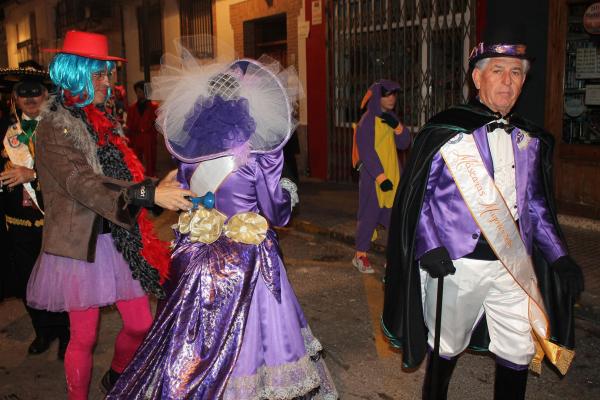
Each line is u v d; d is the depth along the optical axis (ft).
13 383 12.30
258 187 9.04
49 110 9.05
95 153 9.12
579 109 24.14
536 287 9.04
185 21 50.03
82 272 9.21
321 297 17.35
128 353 10.34
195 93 8.95
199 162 9.03
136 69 59.52
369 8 33.06
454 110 8.76
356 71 34.47
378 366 12.84
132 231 9.43
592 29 23.00
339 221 25.95
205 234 8.91
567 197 24.80
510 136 8.61
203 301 8.73
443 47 29.60
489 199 8.46
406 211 8.75
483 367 12.72
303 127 38.29
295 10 37.63
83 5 66.03
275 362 8.88
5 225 13.73
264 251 9.05
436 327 8.77
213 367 8.50
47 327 13.28
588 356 13.20
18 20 85.56
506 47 8.20
